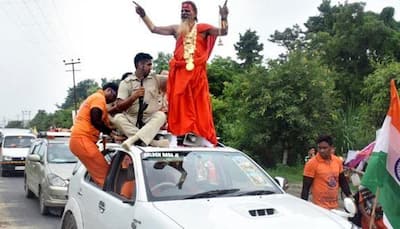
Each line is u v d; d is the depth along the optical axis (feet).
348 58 85.10
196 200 14.94
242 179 16.84
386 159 16.97
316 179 21.07
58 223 34.37
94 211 17.99
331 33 100.53
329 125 61.62
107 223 16.53
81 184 20.24
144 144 17.81
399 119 16.94
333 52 85.56
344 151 60.13
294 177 57.41
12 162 68.64
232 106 78.64
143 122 19.56
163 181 15.75
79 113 20.03
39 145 45.06
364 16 85.56
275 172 61.62
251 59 129.49
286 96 59.88
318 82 60.23
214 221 12.97
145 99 19.63
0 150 73.61
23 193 50.39
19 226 33.37
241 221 12.94
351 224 14.01
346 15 86.53
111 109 19.72
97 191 18.38
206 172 16.69
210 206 14.24
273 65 63.00
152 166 16.21
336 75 77.66
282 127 62.23
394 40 82.02
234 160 17.65
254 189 16.38
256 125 62.90
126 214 15.37
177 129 18.54
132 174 16.44
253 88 62.13
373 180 17.02
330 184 20.94
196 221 13.04
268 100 60.23
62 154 39.29
